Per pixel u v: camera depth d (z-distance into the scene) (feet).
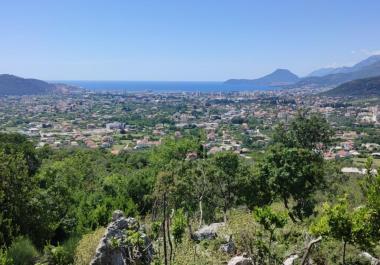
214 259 47.06
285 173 81.10
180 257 47.55
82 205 87.56
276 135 115.44
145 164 210.59
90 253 48.73
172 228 51.55
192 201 86.33
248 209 87.45
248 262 44.06
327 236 39.27
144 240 45.24
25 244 51.16
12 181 62.23
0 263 40.06
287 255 45.06
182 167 90.43
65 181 107.34
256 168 87.92
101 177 152.15
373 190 37.68
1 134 174.19
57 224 67.72
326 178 95.50
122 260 43.11
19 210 60.95
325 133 111.65
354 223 37.52
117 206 84.69
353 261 43.29
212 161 92.12
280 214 43.14
